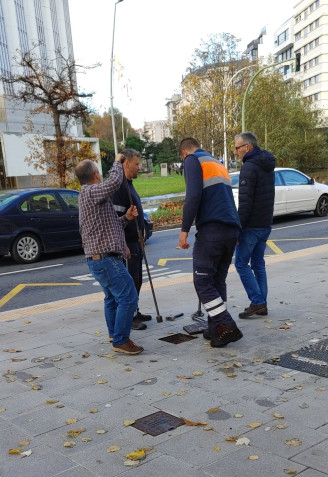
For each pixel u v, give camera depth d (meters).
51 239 11.37
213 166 4.50
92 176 4.45
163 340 4.93
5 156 37.66
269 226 5.38
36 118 46.12
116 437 3.05
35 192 11.42
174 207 20.05
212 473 2.60
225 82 31.19
